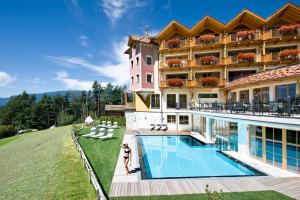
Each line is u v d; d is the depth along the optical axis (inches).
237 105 635.5
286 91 646.5
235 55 1147.9
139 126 1272.1
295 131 448.8
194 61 1176.2
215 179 425.7
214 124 852.6
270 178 426.6
